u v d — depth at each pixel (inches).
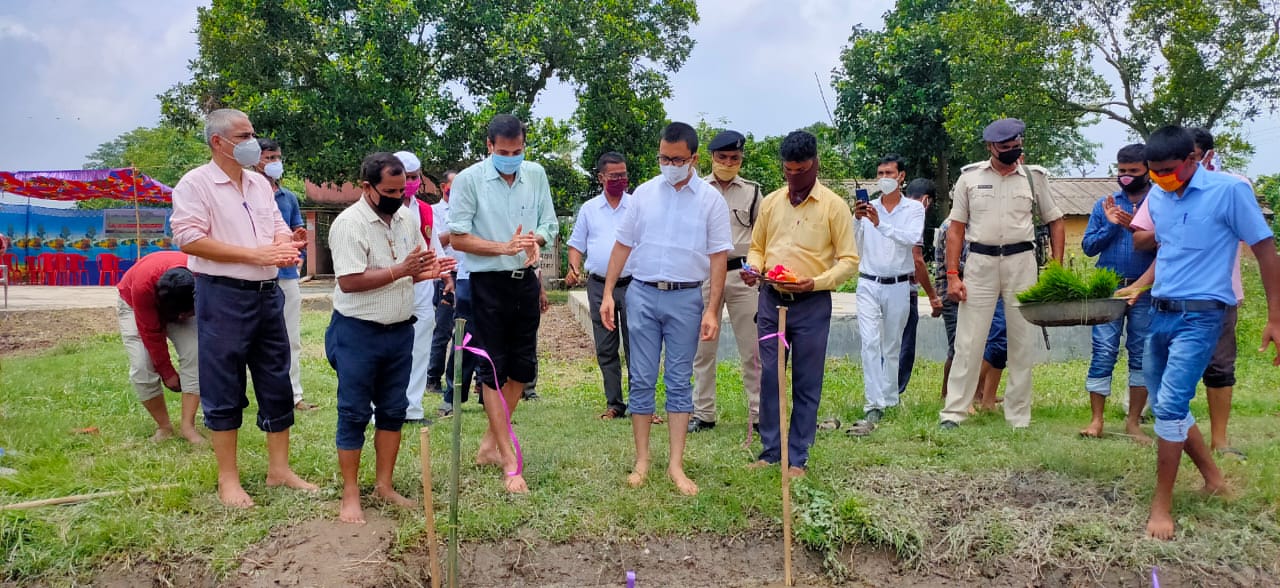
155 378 202.2
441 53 722.2
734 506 164.6
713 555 156.3
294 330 238.8
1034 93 745.0
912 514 163.5
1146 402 231.3
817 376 182.4
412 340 165.6
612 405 246.8
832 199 183.6
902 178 238.2
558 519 159.9
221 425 161.0
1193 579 145.9
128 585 141.3
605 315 179.8
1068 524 159.8
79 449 195.8
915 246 257.4
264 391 168.7
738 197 220.7
